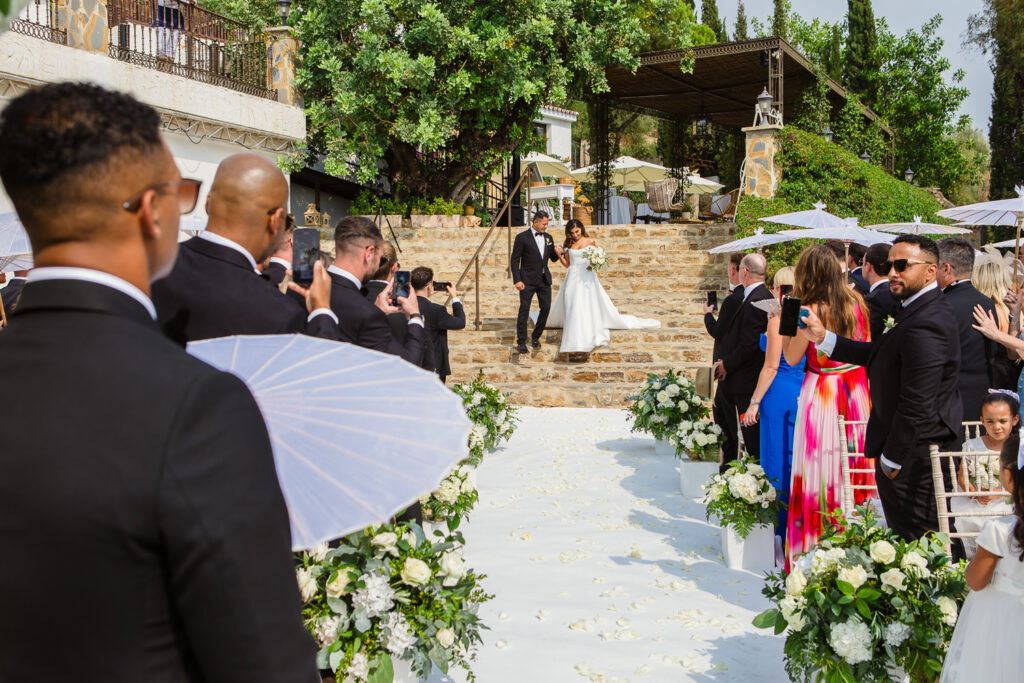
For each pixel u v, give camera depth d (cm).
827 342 427
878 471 398
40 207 118
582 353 1232
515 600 464
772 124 1531
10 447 109
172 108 1202
